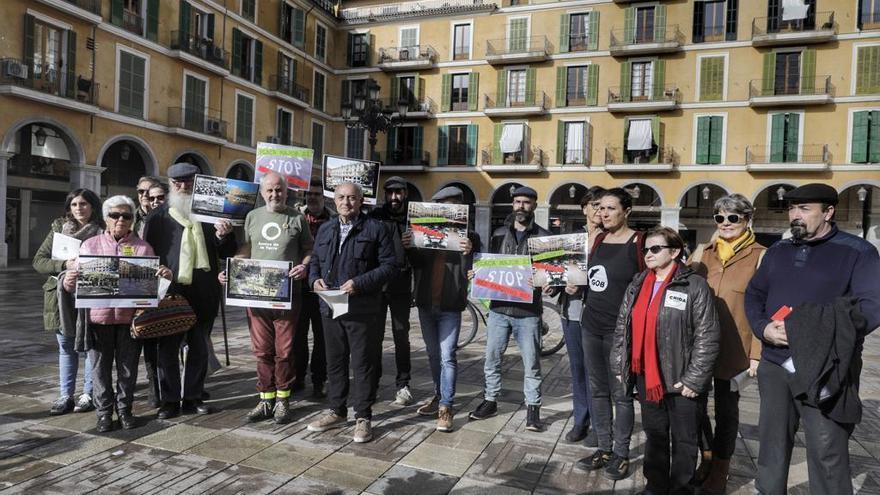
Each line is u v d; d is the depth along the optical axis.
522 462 3.43
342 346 3.87
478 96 25.69
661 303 2.81
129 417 3.77
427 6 26.91
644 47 22.58
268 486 2.99
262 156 4.59
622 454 3.24
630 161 23.48
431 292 4.14
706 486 3.10
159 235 4.07
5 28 15.06
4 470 3.08
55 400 4.25
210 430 3.78
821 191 2.48
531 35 24.73
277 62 24.98
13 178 19.31
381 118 14.29
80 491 2.87
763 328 2.58
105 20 17.59
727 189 22.06
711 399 5.09
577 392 3.78
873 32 20.30
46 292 4.02
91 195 4.07
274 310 3.99
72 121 16.70
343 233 3.82
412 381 5.32
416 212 4.07
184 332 4.03
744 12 21.83
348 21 28.23
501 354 4.19
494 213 26.86
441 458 3.45
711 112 22.25
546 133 24.59
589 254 3.58
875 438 4.06
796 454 3.71
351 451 3.50
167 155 19.86
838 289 2.42
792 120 21.25
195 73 20.86
